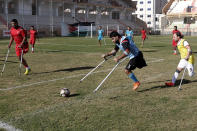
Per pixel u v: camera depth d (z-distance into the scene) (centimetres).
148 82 788
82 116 489
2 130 424
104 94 644
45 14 4881
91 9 6000
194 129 433
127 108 536
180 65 721
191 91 680
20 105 552
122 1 6619
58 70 992
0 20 3938
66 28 4541
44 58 1371
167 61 1267
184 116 493
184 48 718
